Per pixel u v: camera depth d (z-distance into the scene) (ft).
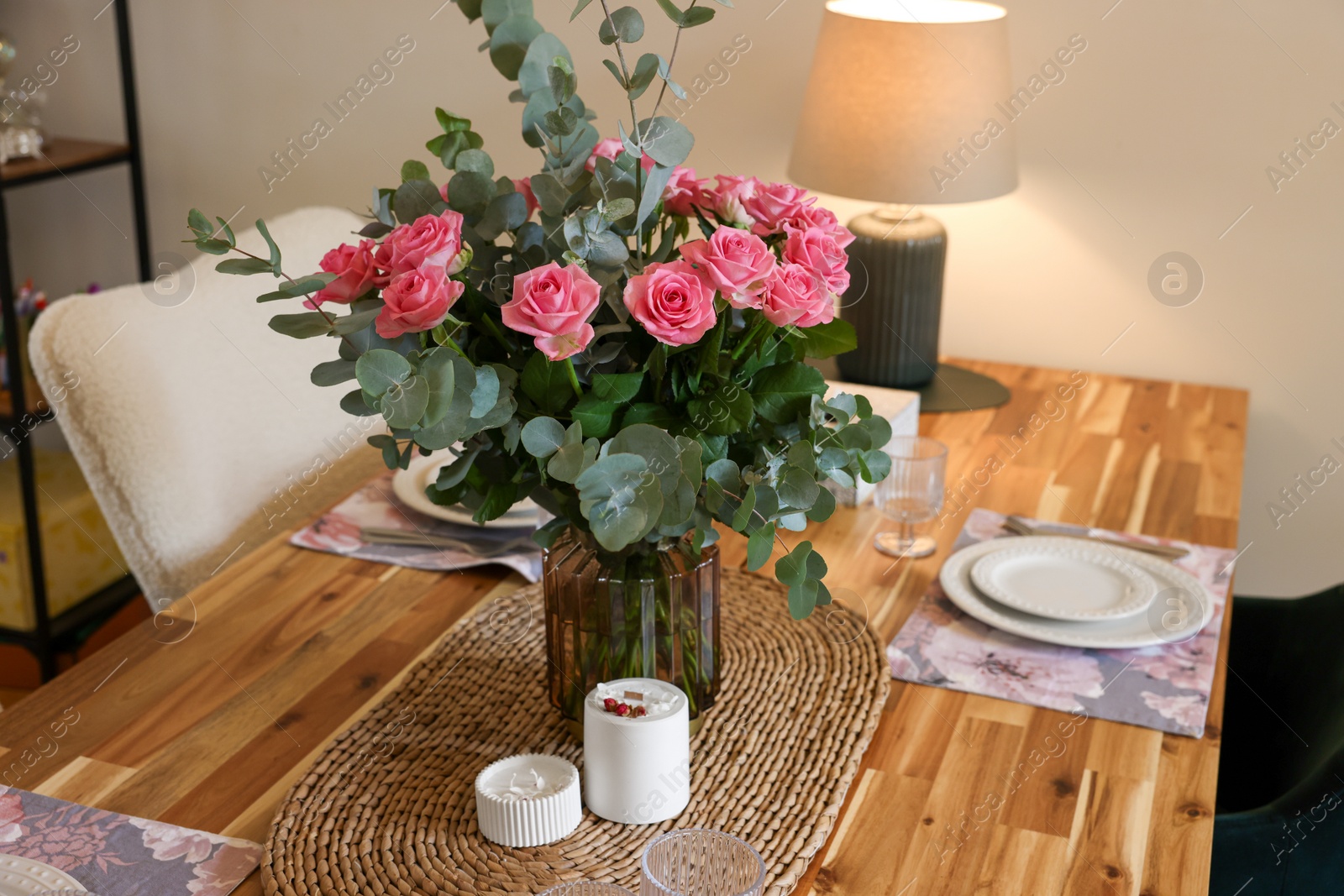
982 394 6.48
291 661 3.78
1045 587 4.18
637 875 2.81
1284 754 4.63
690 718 3.34
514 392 2.91
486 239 2.93
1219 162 6.44
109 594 7.97
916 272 6.26
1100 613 3.92
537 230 2.96
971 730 3.46
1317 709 4.39
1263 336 6.66
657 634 3.20
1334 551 6.90
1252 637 4.86
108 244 8.87
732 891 2.48
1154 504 5.07
